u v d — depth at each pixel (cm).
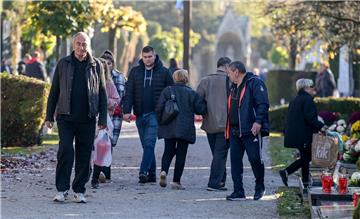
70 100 2634
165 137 3064
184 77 3106
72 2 5922
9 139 4466
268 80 9331
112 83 3122
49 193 2858
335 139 3033
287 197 2856
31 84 4462
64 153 2648
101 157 3039
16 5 7256
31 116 4475
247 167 3812
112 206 2612
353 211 2055
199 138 5409
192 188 3097
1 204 2589
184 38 6819
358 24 5353
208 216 2462
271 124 6003
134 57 11725
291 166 3153
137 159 4047
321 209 2211
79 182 2675
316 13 5434
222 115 3052
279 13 5775
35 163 3741
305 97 3123
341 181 2430
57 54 6531
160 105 3072
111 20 7169
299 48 6862
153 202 2720
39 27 6034
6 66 6775
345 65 8725
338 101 5562
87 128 2662
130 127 6222
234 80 2828
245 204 2712
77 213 2459
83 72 2647
